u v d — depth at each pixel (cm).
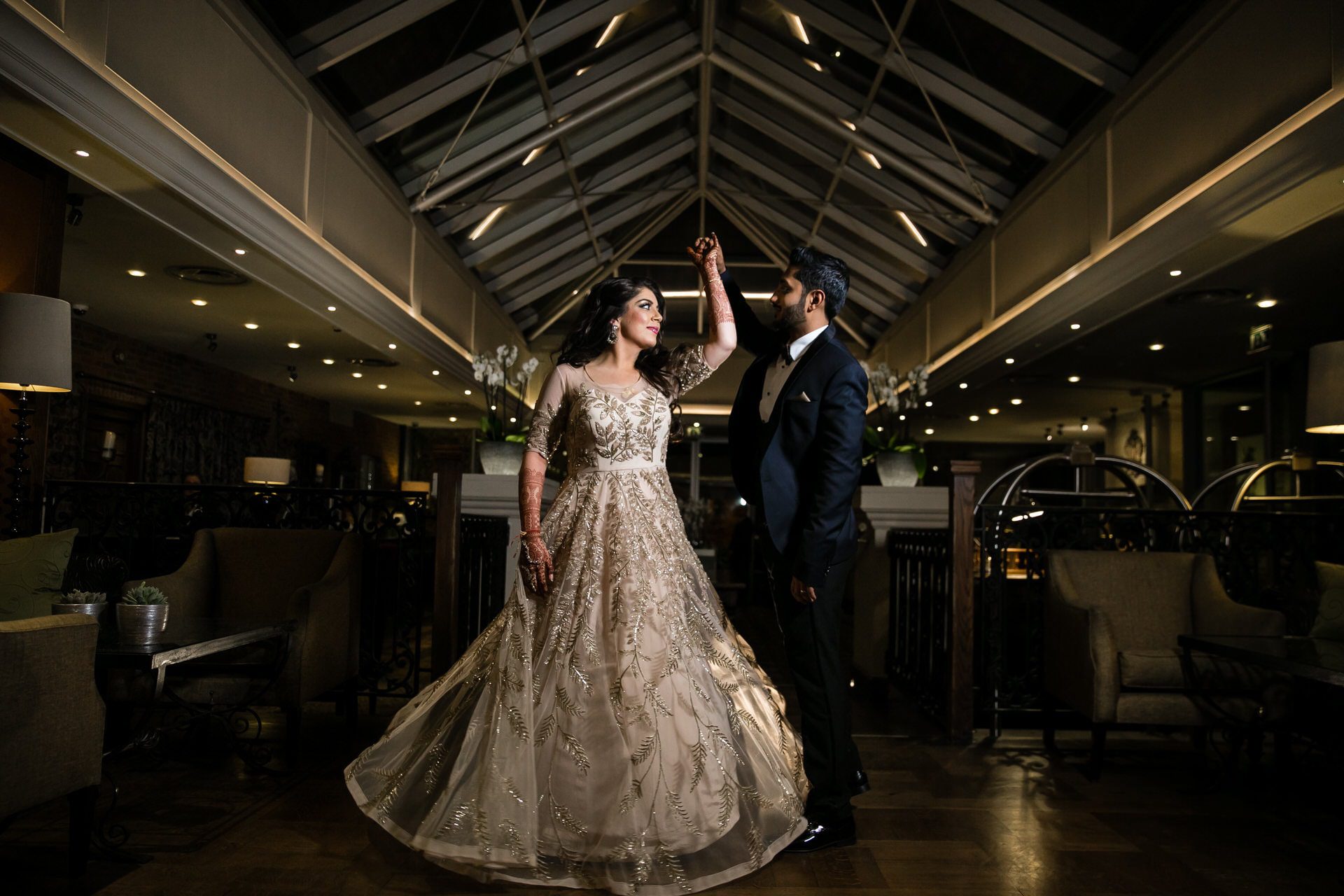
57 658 204
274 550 386
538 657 225
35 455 446
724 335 261
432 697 242
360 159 764
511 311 1352
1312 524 439
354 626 373
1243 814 294
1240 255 567
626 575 229
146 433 995
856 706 471
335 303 748
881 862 241
